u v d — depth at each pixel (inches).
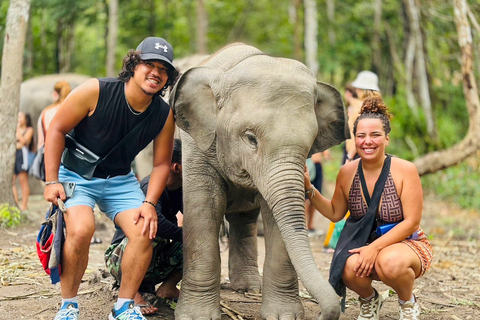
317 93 152.4
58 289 180.1
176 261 167.5
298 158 134.7
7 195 283.0
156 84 140.3
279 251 157.6
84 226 139.0
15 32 282.0
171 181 171.3
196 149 161.5
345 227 154.1
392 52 679.7
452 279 219.6
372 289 153.5
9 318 153.6
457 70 679.1
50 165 141.2
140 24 665.6
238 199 170.2
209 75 153.4
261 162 136.9
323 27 742.5
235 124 142.6
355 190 151.1
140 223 144.9
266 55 155.9
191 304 156.2
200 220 158.6
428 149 561.6
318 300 119.5
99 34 736.3
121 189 150.6
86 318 155.9
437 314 174.4
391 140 569.3
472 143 364.5
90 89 140.1
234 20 897.5
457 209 436.8
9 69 282.8
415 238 150.5
